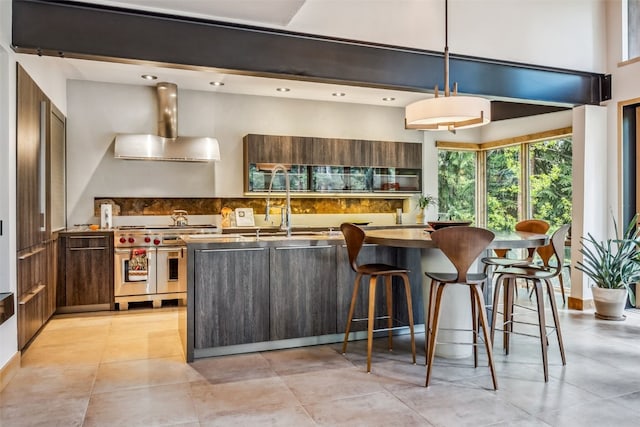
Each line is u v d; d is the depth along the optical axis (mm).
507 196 7277
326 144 6617
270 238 3910
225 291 3615
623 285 4711
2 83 3236
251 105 6582
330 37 4105
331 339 3949
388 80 4332
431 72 4516
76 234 5254
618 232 5148
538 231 4020
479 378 3100
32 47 3287
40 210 4203
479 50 4707
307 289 3842
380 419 2512
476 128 7723
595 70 5250
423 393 2857
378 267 3521
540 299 3150
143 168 6125
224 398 2807
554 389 2914
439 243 2881
